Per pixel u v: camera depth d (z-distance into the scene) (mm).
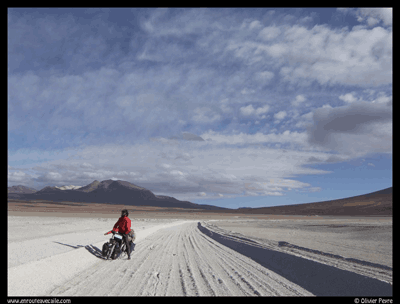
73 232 23094
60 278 7262
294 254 10859
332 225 41594
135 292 6359
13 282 6176
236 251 14625
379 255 11898
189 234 26781
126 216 10914
